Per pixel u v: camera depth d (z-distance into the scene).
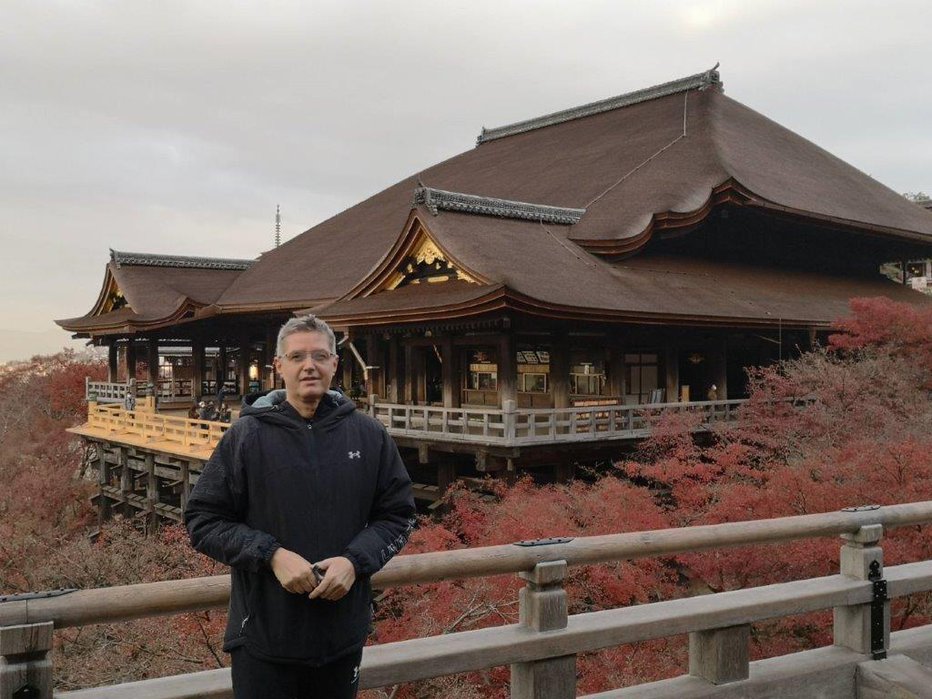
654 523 10.49
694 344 22.19
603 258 23.11
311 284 28.88
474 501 15.20
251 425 2.58
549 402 20.72
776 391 17.02
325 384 2.63
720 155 28.19
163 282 34.78
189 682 3.02
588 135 36.41
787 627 8.50
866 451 10.38
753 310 21.83
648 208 24.33
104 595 2.76
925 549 8.34
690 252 27.17
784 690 4.05
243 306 28.62
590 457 18.59
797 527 4.11
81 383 40.72
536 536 10.06
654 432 16.59
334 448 2.59
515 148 39.88
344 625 2.54
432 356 22.58
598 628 3.60
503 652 3.42
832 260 32.94
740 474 13.08
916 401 15.04
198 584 2.89
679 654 8.07
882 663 4.25
